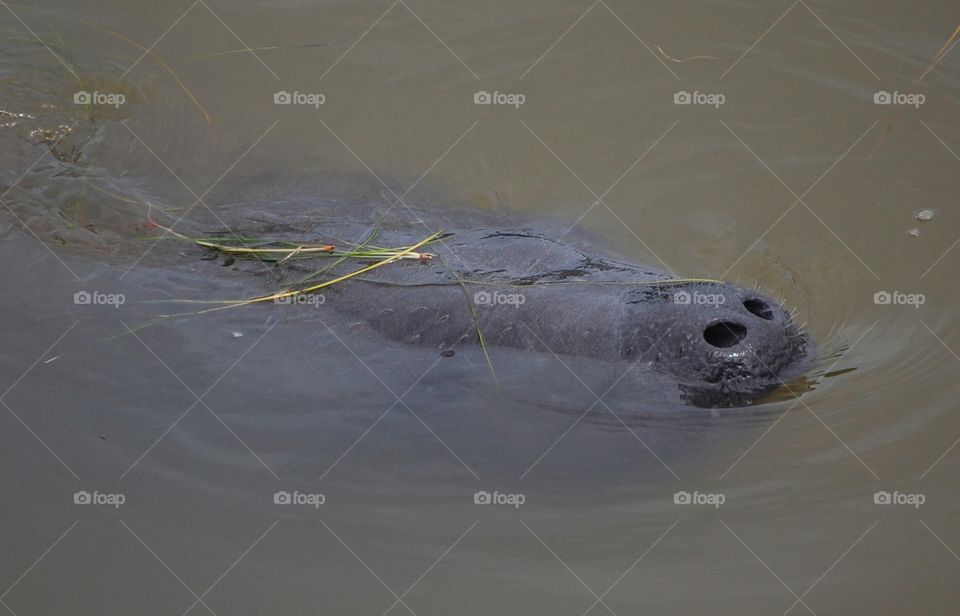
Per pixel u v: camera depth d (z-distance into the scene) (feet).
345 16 26.22
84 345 17.11
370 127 23.61
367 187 21.30
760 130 23.58
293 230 18.79
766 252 20.17
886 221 21.09
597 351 14.52
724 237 20.61
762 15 26.22
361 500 15.07
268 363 16.40
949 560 14.26
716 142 23.30
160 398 16.37
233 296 17.44
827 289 19.13
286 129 23.40
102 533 14.71
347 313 16.51
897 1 26.32
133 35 25.66
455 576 14.32
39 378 16.65
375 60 25.35
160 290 17.89
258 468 15.44
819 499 15.01
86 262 18.60
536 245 17.19
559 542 14.66
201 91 24.26
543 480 14.85
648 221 21.03
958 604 13.73
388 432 15.47
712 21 26.17
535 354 14.94
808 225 21.02
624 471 14.65
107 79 24.26
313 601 14.06
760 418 14.73
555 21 26.23
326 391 15.96
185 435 15.90
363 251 17.30
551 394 14.66
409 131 23.52
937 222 21.03
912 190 21.88
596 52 25.66
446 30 26.07
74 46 25.08
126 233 19.34
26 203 20.06
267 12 26.25
